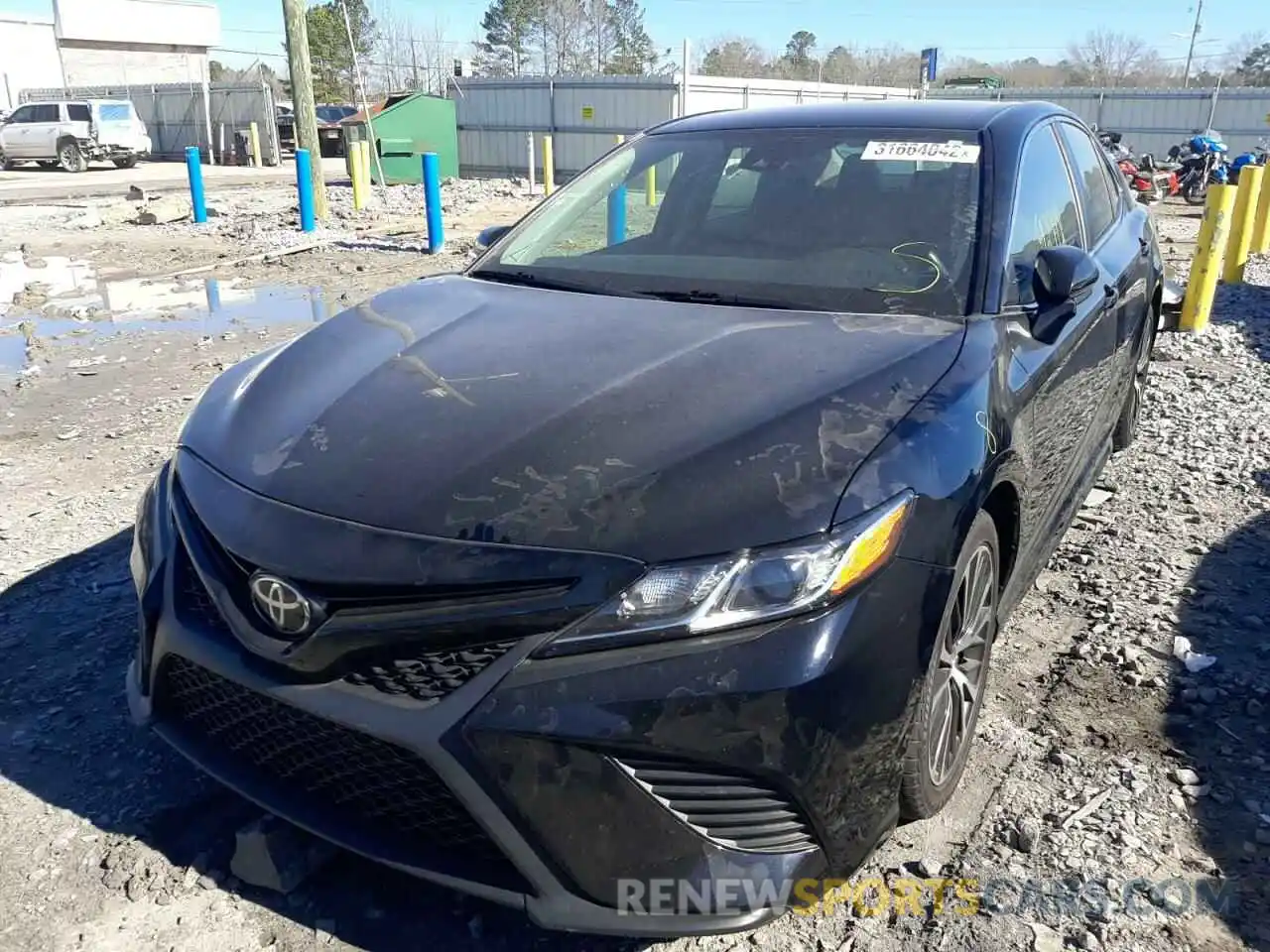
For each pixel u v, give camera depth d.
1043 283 2.91
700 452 2.08
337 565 1.98
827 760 1.94
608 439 2.14
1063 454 3.26
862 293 2.87
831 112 3.66
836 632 1.93
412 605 1.94
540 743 1.85
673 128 3.89
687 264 3.14
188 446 2.54
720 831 1.94
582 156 26.47
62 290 10.04
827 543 1.95
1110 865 2.40
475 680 1.88
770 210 3.27
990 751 2.83
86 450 5.19
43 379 6.55
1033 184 3.34
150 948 2.19
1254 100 25.55
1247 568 3.91
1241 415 5.86
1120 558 4.01
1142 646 3.36
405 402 2.38
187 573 2.31
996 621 2.70
